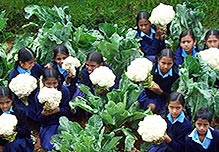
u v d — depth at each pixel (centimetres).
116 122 531
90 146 483
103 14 784
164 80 555
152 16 632
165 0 823
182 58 597
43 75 538
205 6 795
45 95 522
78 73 597
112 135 506
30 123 580
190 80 543
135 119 536
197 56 578
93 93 576
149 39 641
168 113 515
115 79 583
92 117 517
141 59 547
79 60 625
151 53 643
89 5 818
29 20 792
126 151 513
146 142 523
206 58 573
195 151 486
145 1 825
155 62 568
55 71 537
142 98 562
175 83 557
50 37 622
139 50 619
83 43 636
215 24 769
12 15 793
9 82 566
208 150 482
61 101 545
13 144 504
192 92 542
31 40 647
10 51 664
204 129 475
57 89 539
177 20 674
